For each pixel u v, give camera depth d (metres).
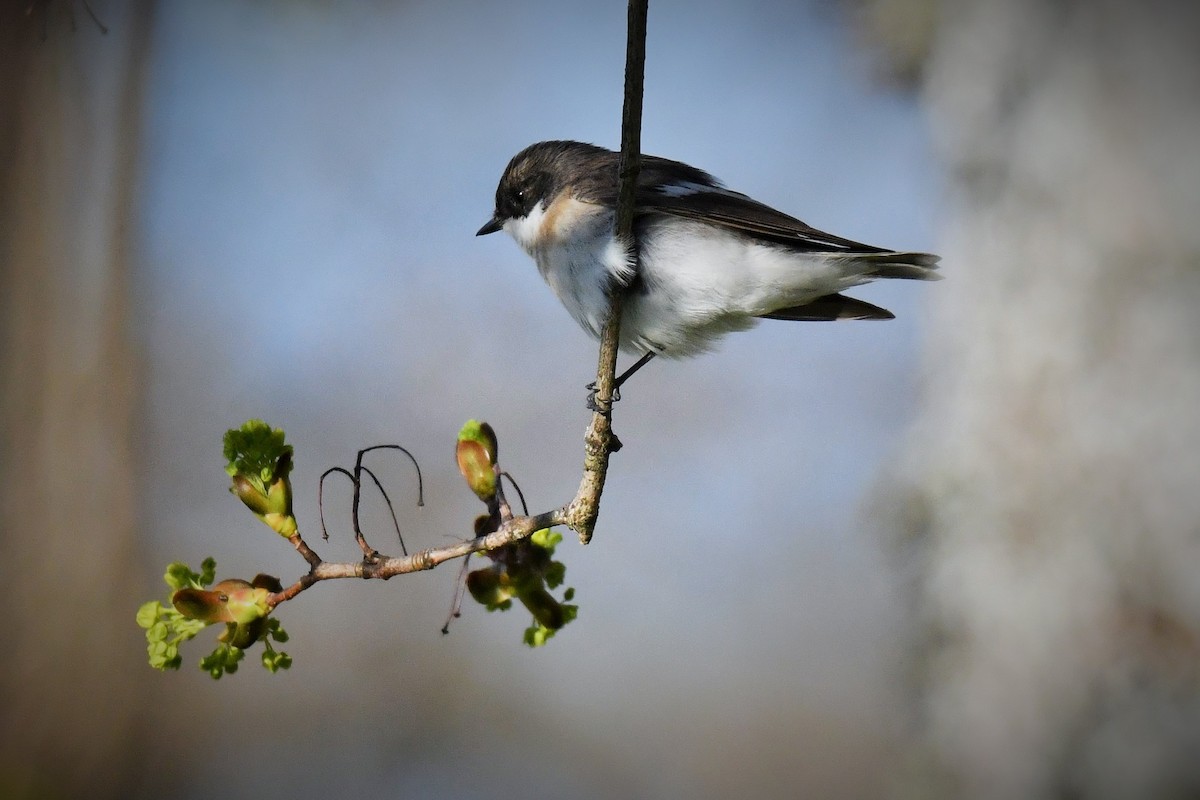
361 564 4.95
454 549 5.12
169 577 4.78
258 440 4.87
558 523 5.33
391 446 5.09
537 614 5.20
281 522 4.93
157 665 4.66
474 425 5.42
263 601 4.74
